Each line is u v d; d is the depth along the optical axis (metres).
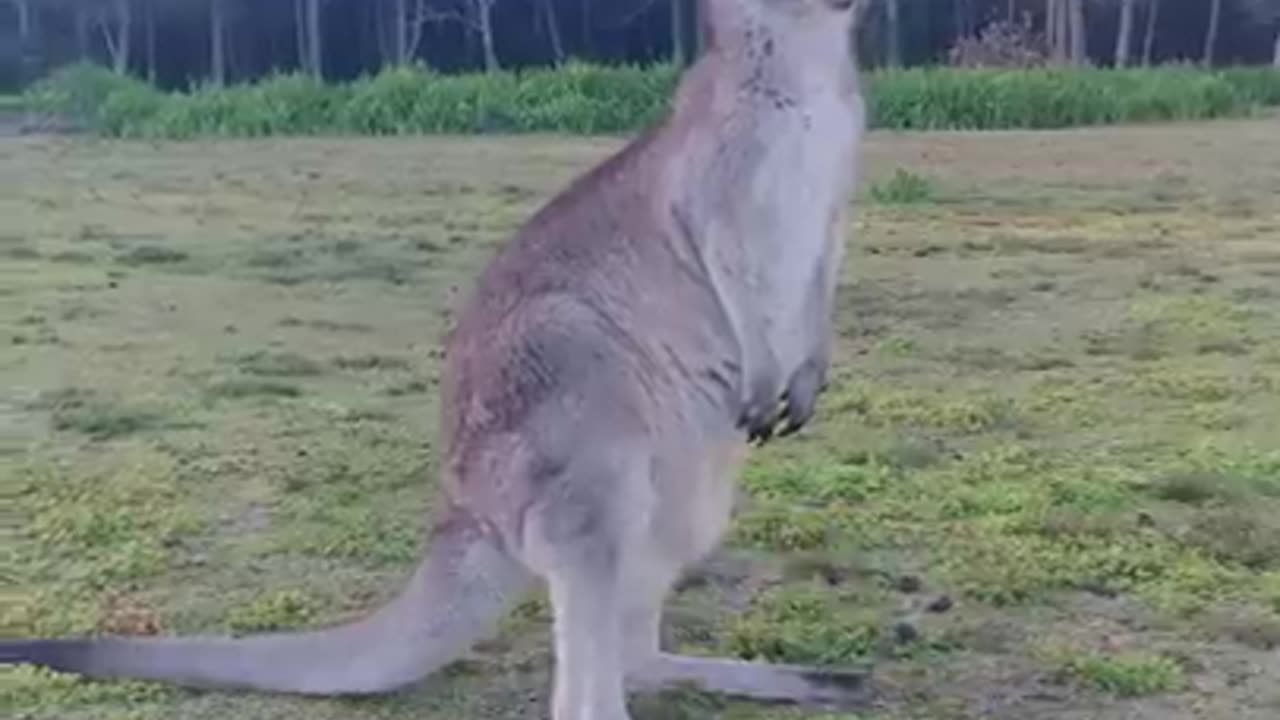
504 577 3.73
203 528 5.02
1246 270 9.15
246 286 8.81
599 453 3.64
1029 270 9.21
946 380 6.60
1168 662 4.24
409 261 9.63
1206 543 4.87
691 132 3.77
